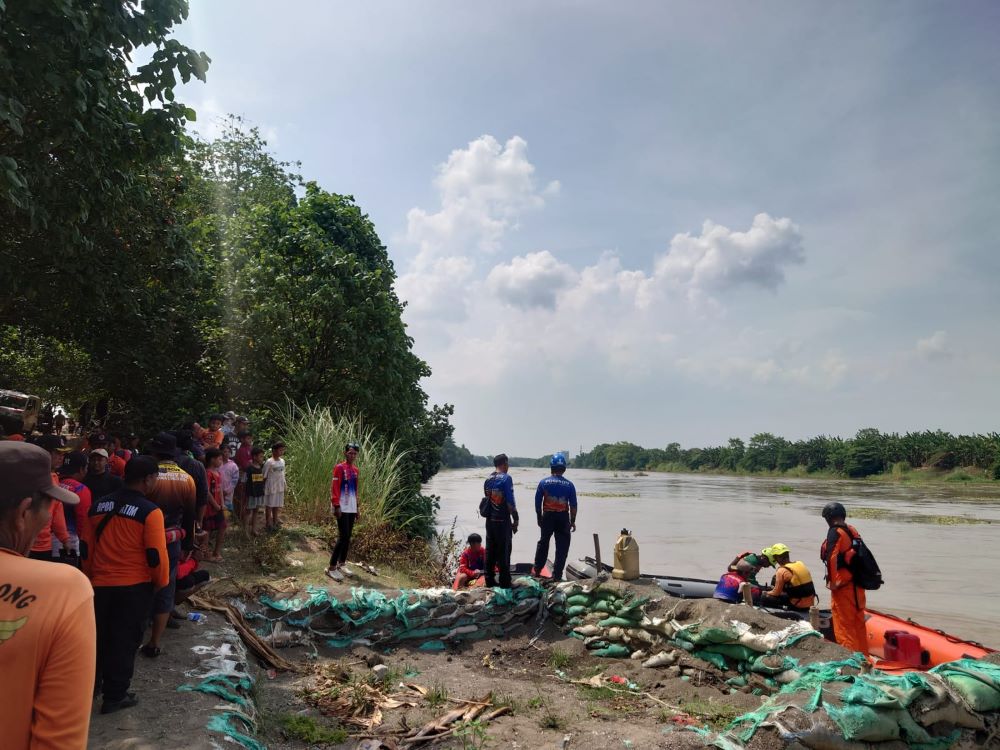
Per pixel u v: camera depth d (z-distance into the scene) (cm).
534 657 744
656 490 7056
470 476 12056
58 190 870
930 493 6281
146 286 1323
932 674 480
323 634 745
